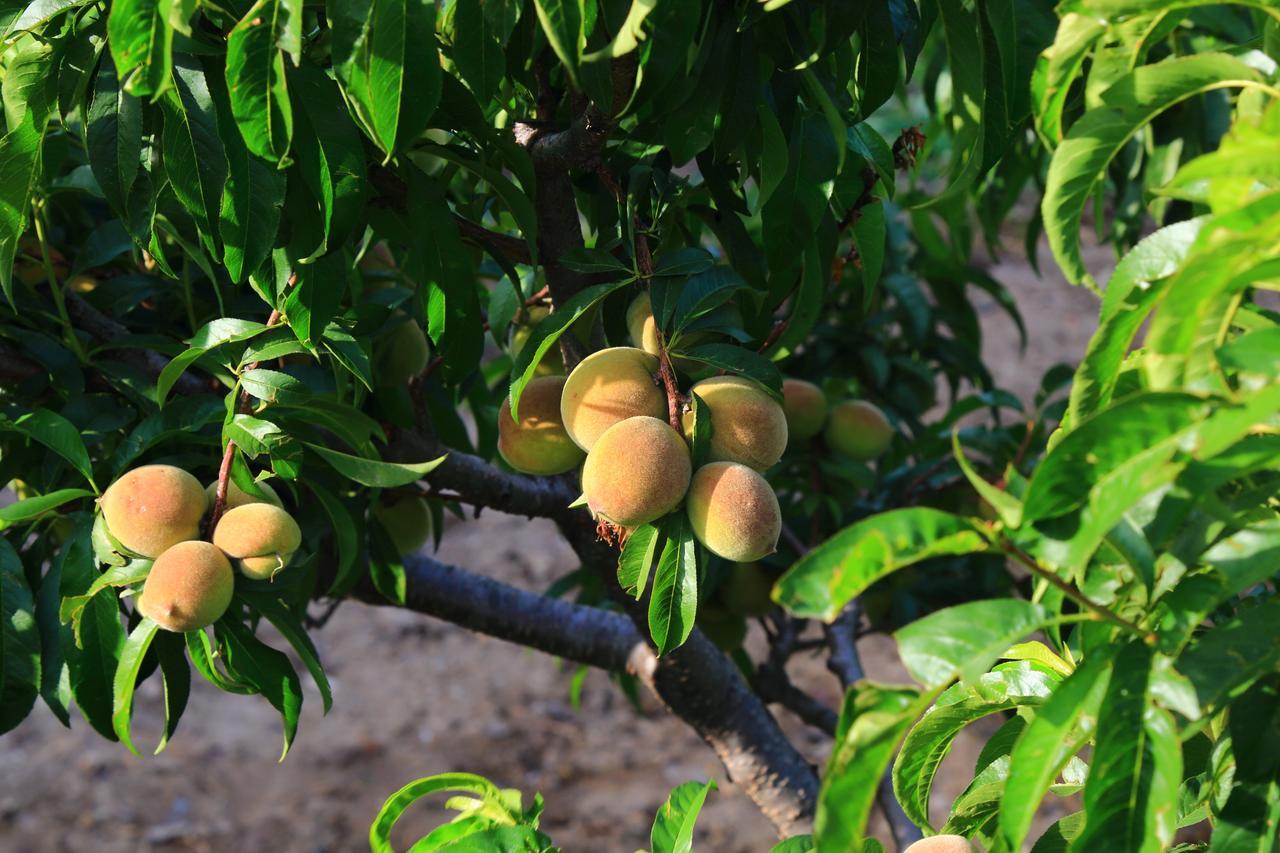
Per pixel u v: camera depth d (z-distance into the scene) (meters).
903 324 2.66
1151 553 1.43
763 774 2.15
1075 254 1.53
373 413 1.89
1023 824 1.42
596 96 1.60
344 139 1.60
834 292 2.62
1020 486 1.43
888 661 5.47
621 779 5.00
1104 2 1.47
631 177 1.72
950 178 1.71
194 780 4.89
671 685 2.14
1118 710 1.41
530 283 1.93
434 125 1.68
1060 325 7.71
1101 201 1.87
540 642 2.21
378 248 2.08
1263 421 1.40
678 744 5.23
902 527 1.42
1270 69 1.49
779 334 1.79
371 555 1.92
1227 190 1.44
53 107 1.64
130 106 1.62
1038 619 1.43
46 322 1.81
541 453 1.72
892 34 1.68
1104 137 1.50
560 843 4.60
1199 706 1.41
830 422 2.24
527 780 4.98
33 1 1.61
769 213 1.70
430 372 1.92
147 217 1.65
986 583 2.27
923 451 2.51
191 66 1.61
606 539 1.68
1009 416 6.34
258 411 1.72
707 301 1.67
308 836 4.63
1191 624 1.42
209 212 1.62
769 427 1.64
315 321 1.66
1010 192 2.27
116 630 1.70
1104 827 1.41
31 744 5.06
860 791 1.41
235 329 1.68
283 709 1.71
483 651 5.87
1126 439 1.40
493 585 2.21
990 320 7.79
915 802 1.59
